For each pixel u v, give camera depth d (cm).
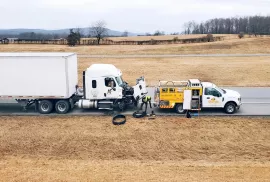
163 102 2070
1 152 1491
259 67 4100
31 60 2002
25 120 1973
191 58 5075
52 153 1482
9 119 1998
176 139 1636
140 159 1409
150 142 1602
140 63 4584
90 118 2002
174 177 1195
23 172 1257
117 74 2131
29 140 1641
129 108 2228
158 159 1408
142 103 2170
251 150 1498
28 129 1803
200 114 2056
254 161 1377
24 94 2058
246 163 1350
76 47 6969
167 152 1484
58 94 2047
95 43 8250
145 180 1167
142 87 2198
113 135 1700
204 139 1631
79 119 1983
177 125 1842
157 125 1848
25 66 2012
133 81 3444
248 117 1988
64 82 2028
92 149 1525
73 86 2177
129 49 6575
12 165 1338
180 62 4650
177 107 2072
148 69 4116
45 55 2039
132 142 1605
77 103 2133
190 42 8112
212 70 3975
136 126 1834
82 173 1244
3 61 2009
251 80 3425
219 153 1469
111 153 1478
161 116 2023
